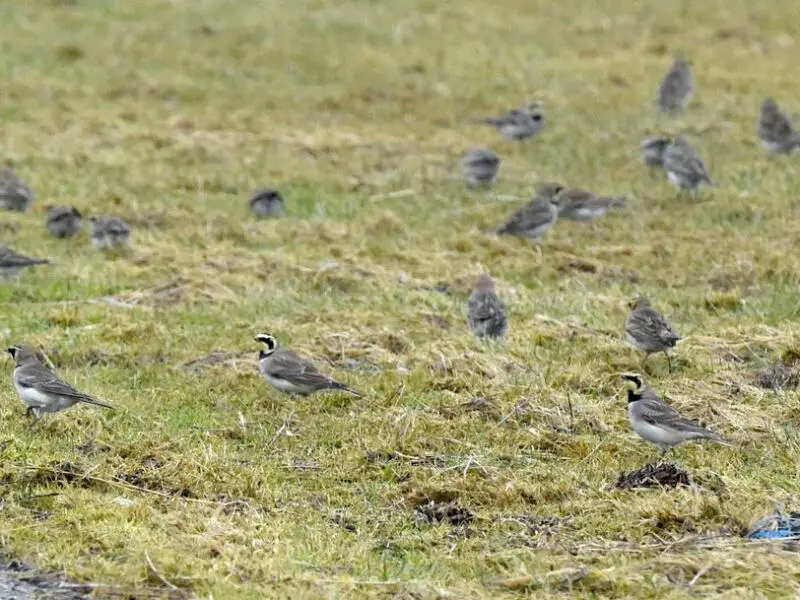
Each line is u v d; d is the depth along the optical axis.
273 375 14.95
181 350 16.55
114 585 10.54
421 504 12.40
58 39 34.44
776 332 16.84
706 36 36.75
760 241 21.42
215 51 34.19
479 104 31.14
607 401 14.98
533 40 36.12
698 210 23.55
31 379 13.96
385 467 13.20
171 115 29.64
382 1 38.94
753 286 19.36
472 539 11.62
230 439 13.94
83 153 26.58
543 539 11.55
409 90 31.94
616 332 17.23
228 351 16.56
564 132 29.05
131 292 19.09
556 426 14.24
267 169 25.94
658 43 36.06
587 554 11.13
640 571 10.66
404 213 23.66
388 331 16.95
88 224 22.56
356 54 34.28
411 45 35.25
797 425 14.23
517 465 13.31
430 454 13.48
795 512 12.03
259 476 12.71
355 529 11.88
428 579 10.75
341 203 24.16
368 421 14.35
